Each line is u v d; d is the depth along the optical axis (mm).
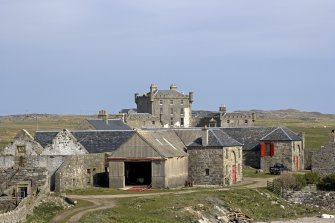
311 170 114062
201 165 98000
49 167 86875
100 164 92250
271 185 95562
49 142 93062
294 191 93688
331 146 113188
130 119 193125
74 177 86562
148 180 94938
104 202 75312
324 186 96438
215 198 83500
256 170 122188
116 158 90312
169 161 91188
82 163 88562
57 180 83750
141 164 96062
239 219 78438
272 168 117750
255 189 92500
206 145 97750
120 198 78812
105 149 95000
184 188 92250
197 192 86438
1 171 80438
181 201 78625
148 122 196875
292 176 96875
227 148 98625
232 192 88625
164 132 99375
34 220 63469
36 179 79750
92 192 84125
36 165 87250
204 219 74125
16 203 70688
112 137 97250
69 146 90750
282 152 122688
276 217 83750
